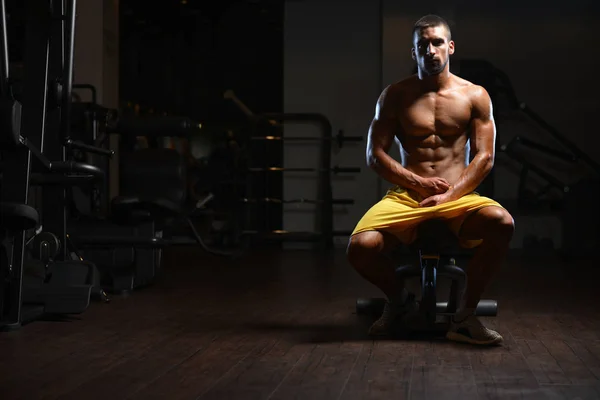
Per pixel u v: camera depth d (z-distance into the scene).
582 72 8.60
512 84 8.66
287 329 3.46
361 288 5.12
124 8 12.27
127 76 12.92
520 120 8.65
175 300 4.48
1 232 3.40
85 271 3.95
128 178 5.29
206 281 5.53
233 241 9.18
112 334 3.31
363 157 8.89
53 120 4.03
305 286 5.24
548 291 5.02
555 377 2.49
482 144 3.22
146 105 13.16
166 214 5.05
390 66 8.73
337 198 8.91
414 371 2.58
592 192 7.84
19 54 7.81
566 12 8.59
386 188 8.86
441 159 3.28
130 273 4.82
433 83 3.29
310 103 8.96
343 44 8.91
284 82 8.98
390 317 3.28
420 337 3.24
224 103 13.70
